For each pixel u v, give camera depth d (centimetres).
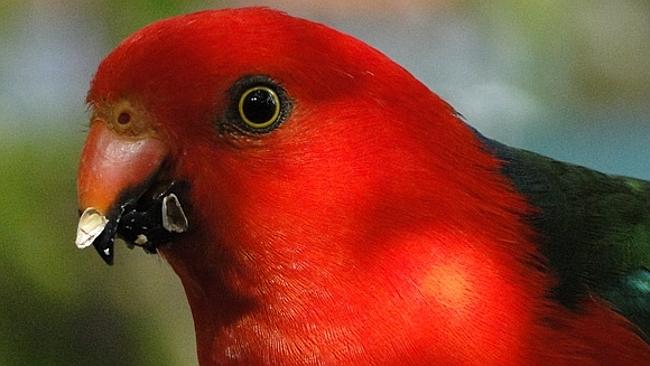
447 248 126
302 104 125
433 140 126
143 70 125
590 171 130
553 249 127
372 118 126
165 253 126
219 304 126
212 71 125
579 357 126
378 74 126
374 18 175
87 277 137
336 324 125
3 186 134
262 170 125
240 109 125
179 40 125
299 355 126
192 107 125
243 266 125
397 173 126
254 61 125
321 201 125
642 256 129
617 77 174
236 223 125
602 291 128
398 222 126
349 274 125
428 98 127
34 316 135
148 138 125
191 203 125
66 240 135
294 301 125
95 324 137
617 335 127
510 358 126
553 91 174
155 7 136
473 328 125
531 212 128
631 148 190
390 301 125
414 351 125
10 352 135
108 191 125
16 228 134
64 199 135
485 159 127
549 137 186
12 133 135
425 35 172
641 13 170
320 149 125
